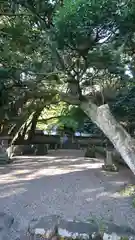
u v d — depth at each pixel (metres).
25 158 9.48
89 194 5.48
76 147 13.46
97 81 6.34
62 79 6.04
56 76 5.93
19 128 10.80
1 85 5.73
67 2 3.37
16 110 9.66
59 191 5.59
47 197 5.24
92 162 8.92
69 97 5.69
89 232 3.81
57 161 8.99
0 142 9.62
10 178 6.52
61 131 13.50
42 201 5.02
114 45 4.17
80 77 5.16
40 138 13.09
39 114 12.16
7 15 6.02
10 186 5.86
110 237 3.73
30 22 5.85
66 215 4.38
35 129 13.12
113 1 3.25
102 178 6.71
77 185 6.06
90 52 4.27
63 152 11.72
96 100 6.07
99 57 4.36
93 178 6.70
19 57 5.96
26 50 6.01
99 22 3.43
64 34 3.71
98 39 3.92
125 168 7.90
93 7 3.26
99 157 10.11
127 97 6.68
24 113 10.10
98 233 3.80
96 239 3.76
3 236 3.73
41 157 9.84
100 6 3.25
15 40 5.94
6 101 7.95
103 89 6.38
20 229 3.94
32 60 5.98
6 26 6.10
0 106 8.40
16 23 6.00
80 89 5.44
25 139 12.22
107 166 7.58
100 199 5.19
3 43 6.09
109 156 7.76
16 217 4.29
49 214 4.42
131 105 6.66
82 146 13.46
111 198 5.24
